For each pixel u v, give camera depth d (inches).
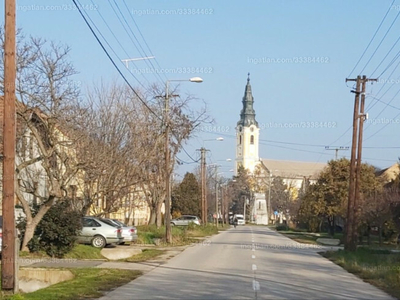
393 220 1576.0
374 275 734.5
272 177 4886.8
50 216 903.7
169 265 851.4
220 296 534.3
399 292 595.2
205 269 794.2
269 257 1024.2
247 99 5428.2
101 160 1232.2
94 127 1296.8
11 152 525.7
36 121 967.6
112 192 1393.9
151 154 1642.5
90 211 1505.9
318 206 2065.7
